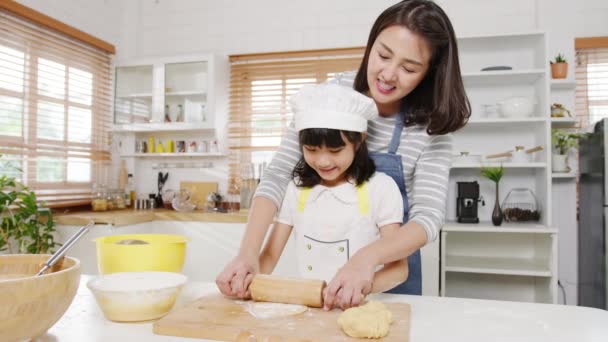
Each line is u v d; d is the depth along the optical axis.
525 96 2.90
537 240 2.91
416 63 0.98
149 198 3.43
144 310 0.79
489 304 0.92
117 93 3.40
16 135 2.73
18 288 0.59
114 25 3.52
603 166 2.56
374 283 0.95
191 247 2.95
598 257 2.65
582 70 3.04
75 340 0.71
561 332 0.74
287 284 0.86
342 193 1.08
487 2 3.08
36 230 2.50
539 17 3.02
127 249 0.98
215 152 3.30
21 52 2.74
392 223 1.06
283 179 1.18
